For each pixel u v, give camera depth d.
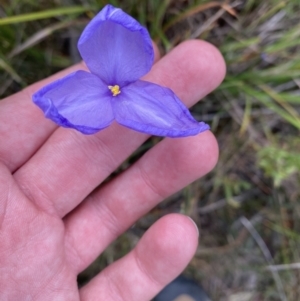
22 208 0.09
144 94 0.08
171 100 0.07
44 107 0.06
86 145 0.09
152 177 0.09
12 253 0.08
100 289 0.09
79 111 0.07
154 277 0.09
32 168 0.09
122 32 0.07
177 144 0.09
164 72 0.09
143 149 0.11
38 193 0.09
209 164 0.09
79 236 0.10
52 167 0.09
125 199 0.10
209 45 0.09
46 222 0.09
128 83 0.08
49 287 0.09
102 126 0.07
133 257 0.09
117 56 0.07
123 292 0.09
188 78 0.09
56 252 0.09
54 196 0.09
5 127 0.09
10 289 0.09
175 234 0.09
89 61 0.07
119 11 0.07
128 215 0.10
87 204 0.10
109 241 0.10
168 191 0.09
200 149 0.09
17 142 0.09
